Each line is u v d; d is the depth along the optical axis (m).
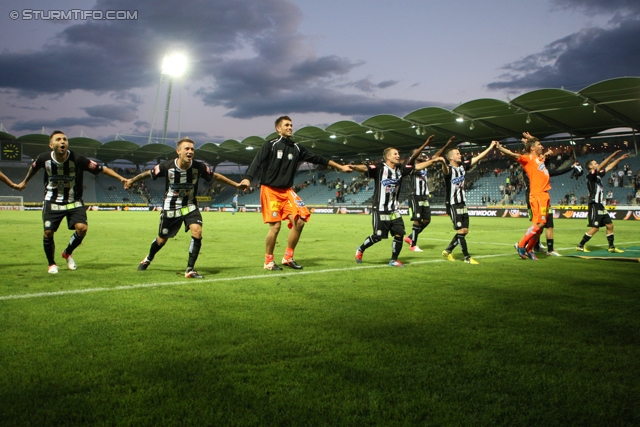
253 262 7.26
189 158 5.61
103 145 47.66
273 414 2.04
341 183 50.03
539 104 28.39
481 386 2.34
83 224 5.96
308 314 3.74
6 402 2.13
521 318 3.65
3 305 3.98
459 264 6.99
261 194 6.38
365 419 2.00
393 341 3.04
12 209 45.50
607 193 33.53
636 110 28.28
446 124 34.91
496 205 36.06
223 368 2.54
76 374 2.45
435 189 42.47
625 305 4.12
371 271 6.20
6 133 41.81
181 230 15.94
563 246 10.52
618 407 2.13
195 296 4.44
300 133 42.78
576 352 2.84
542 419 2.02
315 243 10.97
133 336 3.10
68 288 4.80
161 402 2.14
